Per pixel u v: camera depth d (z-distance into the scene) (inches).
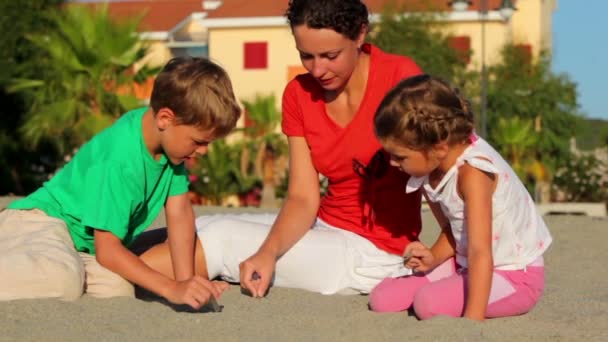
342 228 174.2
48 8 818.8
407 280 157.2
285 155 822.5
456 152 144.3
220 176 773.3
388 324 142.6
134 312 147.3
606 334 135.9
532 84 941.8
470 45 1046.4
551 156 919.7
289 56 1101.7
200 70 150.4
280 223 168.7
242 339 132.0
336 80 158.4
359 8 155.5
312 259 168.1
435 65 935.0
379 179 167.8
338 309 156.0
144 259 169.2
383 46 950.4
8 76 789.2
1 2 813.9
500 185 146.6
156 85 151.6
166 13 1225.4
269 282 163.2
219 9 1139.9
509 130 884.6
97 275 159.6
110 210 157.2
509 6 951.6
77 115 652.1
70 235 165.3
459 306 146.5
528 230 151.4
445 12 1007.0
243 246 170.4
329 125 167.5
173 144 153.7
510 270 150.2
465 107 143.9
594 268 215.5
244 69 1111.6
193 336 133.3
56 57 649.0
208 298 148.8
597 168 793.6
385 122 141.6
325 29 152.5
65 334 132.5
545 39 1232.2
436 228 288.2
